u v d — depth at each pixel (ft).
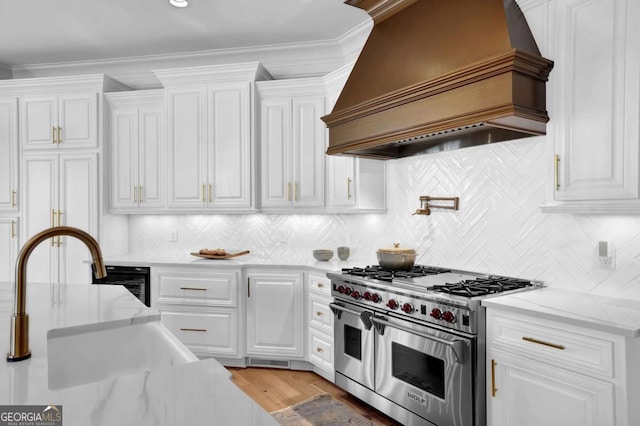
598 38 6.36
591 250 7.39
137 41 12.87
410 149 10.50
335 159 11.71
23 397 3.01
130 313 5.57
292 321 11.43
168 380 3.19
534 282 8.06
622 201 6.14
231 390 2.99
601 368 5.43
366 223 12.37
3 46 13.14
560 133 6.86
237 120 12.45
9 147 13.61
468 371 6.86
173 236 14.47
